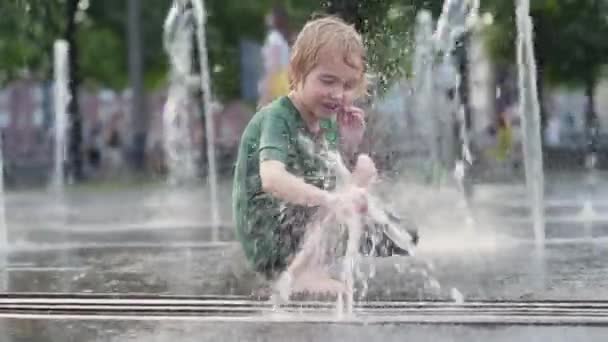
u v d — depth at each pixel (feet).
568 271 13.70
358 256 13.30
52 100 74.84
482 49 44.96
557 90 63.77
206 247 18.31
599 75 60.70
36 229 25.03
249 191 12.16
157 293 11.92
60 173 71.72
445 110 41.19
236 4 79.36
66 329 9.59
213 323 9.72
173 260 15.80
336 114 11.90
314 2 55.52
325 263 12.14
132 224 26.43
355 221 12.05
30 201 45.52
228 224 25.99
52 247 19.01
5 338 9.20
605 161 58.59
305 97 11.68
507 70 48.32
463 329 9.31
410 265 13.97
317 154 11.86
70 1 66.13
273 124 11.55
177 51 54.85
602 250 16.66
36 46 66.90
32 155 79.10
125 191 54.60
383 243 13.71
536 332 9.18
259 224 12.16
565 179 46.93
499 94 50.80
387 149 20.57
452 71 43.16
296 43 11.78
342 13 19.52
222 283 12.68
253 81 69.97
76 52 69.41
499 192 37.83
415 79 32.37
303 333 9.18
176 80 60.59
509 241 18.29
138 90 83.66
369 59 17.06
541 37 55.57
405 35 21.53
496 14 43.04
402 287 11.97
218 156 66.69
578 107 64.39
